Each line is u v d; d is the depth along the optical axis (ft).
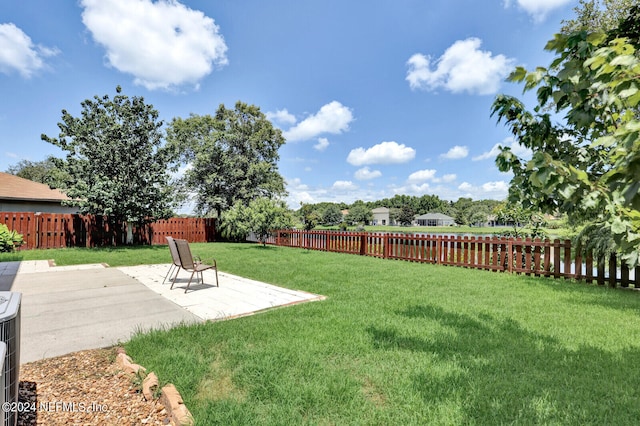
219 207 69.67
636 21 6.98
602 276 21.22
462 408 7.20
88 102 40.29
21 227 40.86
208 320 13.10
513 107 7.39
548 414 7.01
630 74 4.53
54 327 12.48
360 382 8.34
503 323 13.02
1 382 4.59
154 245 49.65
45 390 7.91
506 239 27.07
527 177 6.91
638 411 7.11
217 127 79.82
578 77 5.46
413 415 6.98
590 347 10.58
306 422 6.73
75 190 37.63
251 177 74.90
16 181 60.49
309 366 9.07
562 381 8.41
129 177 42.04
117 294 18.19
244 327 12.17
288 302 16.49
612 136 4.24
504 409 7.18
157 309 15.15
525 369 9.06
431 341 10.99
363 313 14.19
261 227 46.65
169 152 44.47
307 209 64.69
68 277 23.26
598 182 5.06
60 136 39.04
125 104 41.93
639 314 14.40
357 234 41.14
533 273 25.35
